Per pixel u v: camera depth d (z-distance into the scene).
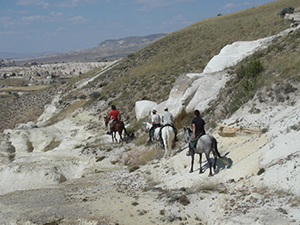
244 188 8.53
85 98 43.72
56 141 27.70
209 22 56.47
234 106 15.32
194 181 10.97
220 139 13.41
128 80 39.34
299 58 14.02
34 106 56.88
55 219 9.19
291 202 6.81
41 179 17.50
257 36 34.03
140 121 24.19
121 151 20.14
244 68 18.47
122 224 8.43
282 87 13.01
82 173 18.31
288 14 34.19
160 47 50.78
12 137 27.31
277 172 8.16
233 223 6.74
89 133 28.16
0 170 19.08
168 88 30.44
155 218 8.73
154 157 16.48
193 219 8.29
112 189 13.00
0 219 10.06
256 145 10.73
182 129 19.03
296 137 9.11
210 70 23.12
